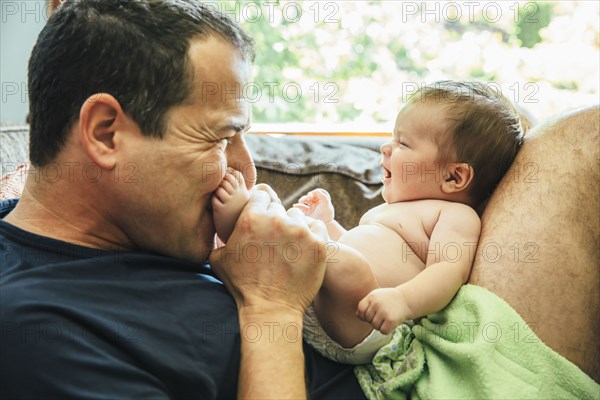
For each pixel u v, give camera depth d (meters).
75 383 0.76
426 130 1.13
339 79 2.47
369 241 1.08
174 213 0.91
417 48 2.44
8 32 2.05
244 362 0.88
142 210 0.90
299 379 0.87
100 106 0.86
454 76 2.44
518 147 1.12
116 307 0.83
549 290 0.94
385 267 1.05
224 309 0.91
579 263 0.94
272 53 2.44
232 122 0.93
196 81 0.89
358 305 0.94
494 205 1.06
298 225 0.94
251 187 1.03
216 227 0.97
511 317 0.92
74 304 0.80
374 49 2.44
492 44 2.40
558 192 0.98
